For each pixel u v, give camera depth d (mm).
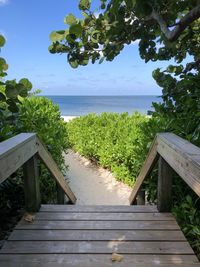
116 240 2145
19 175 3033
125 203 4539
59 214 2627
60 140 4961
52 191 3789
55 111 5676
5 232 2607
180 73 2855
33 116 3854
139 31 2477
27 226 2371
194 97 2664
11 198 3021
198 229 2070
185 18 1729
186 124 2746
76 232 2273
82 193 5051
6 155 1735
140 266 1822
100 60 2596
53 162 3148
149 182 3186
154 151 2666
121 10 2258
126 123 6371
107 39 2510
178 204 2678
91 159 7293
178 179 2674
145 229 2316
